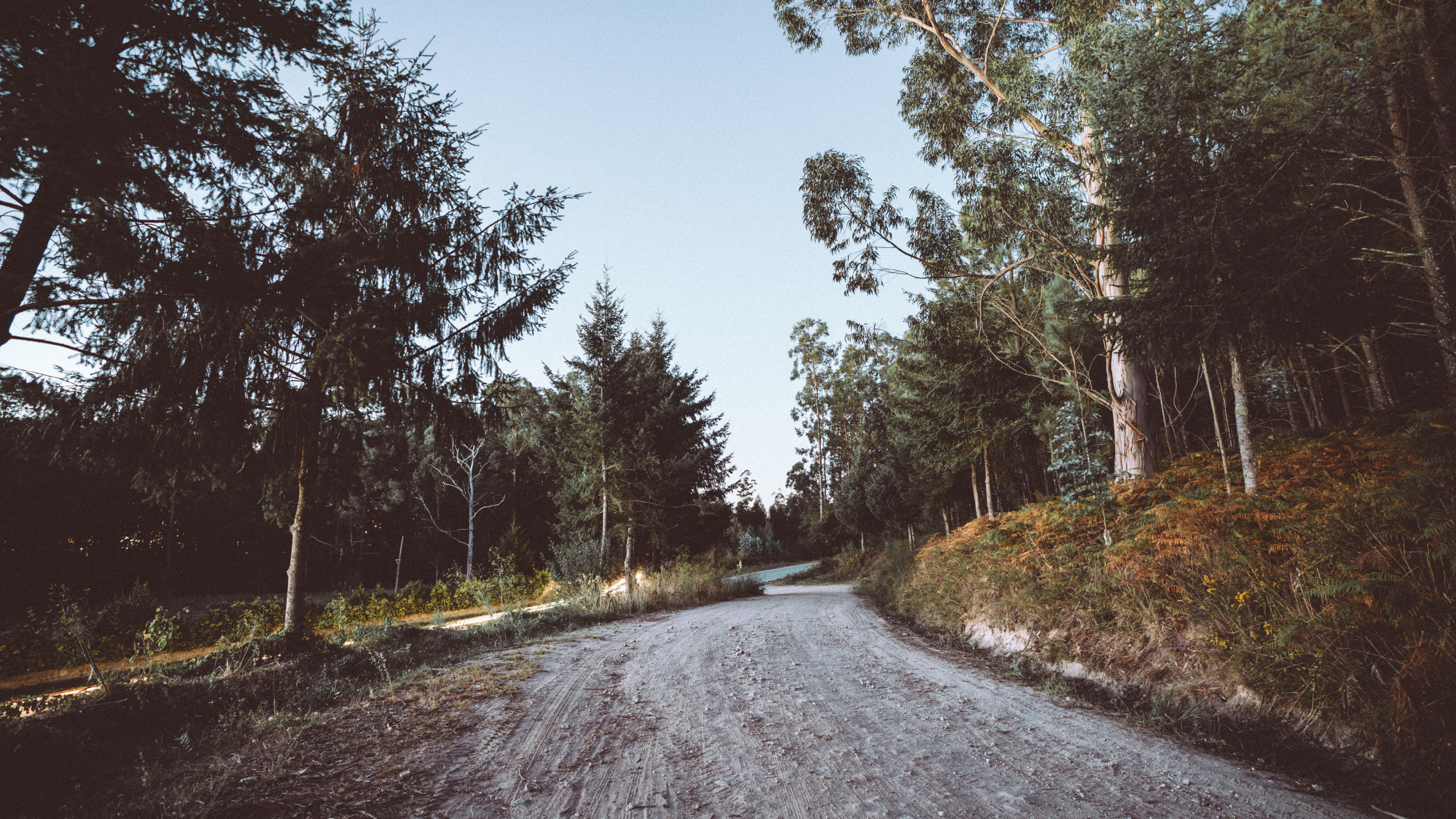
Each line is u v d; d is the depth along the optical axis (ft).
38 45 15.46
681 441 89.35
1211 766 14.17
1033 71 42.06
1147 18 29.22
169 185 20.01
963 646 32.63
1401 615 14.99
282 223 25.03
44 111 14.75
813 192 50.03
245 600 108.06
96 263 18.75
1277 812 11.65
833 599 65.57
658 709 20.08
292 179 30.19
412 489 142.72
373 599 71.15
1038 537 36.60
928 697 21.20
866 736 16.83
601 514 67.87
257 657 26.61
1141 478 40.29
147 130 17.22
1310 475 27.37
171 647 44.29
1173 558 24.38
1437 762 12.70
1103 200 30.96
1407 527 17.61
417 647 33.04
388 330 26.96
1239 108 24.95
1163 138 24.84
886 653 30.01
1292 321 24.21
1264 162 23.31
